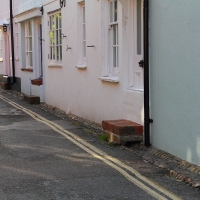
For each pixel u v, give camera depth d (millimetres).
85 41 11898
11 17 19688
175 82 7684
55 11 13859
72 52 12523
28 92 17328
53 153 8414
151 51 8383
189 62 7297
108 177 7055
